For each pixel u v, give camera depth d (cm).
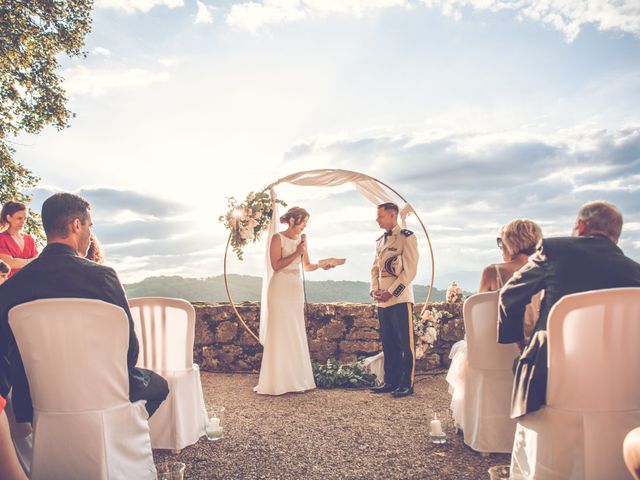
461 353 381
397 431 386
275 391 525
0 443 178
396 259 528
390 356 541
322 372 587
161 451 348
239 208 580
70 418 233
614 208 253
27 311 226
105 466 234
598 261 239
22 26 1037
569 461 229
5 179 1093
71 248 252
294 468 313
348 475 300
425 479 291
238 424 415
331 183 603
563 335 226
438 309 663
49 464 232
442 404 471
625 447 142
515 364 279
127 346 245
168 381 346
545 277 250
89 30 1153
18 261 483
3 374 243
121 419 246
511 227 341
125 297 256
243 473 306
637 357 225
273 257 540
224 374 648
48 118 1140
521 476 246
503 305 267
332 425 407
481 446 325
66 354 230
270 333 536
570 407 230
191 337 353
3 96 1087
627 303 219
